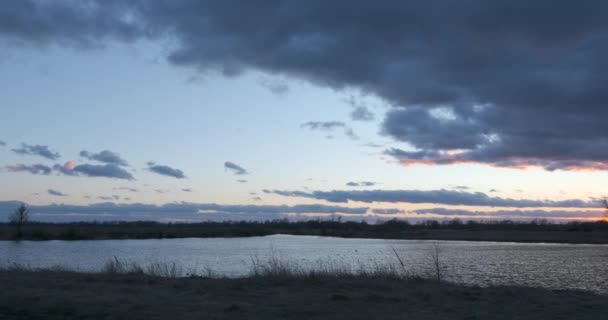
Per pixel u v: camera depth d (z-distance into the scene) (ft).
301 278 71.05
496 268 152.35
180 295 55.77
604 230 543.80
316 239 471.62
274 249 261.65
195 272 118.83
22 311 45.37
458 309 50.08
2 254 214.90
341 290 61.41
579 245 349.41
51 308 46.42
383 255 212.02
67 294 53.52
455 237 485.97
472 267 155.33
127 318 43.39
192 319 43.24
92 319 43.27
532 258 201.05
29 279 67.15
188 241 390.21
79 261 173.27
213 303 50.83
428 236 514.68
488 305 52.49
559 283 113.19
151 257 196.65
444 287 66.33
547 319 45.88
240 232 565.53
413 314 47.11
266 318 44.39
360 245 329.11
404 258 193.57
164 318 43.42
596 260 191.11
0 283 62.44
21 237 382.22
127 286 61.72
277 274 75.36
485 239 451.12
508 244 366.22
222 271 129.08
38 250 248.93
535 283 112.68
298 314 46.44
